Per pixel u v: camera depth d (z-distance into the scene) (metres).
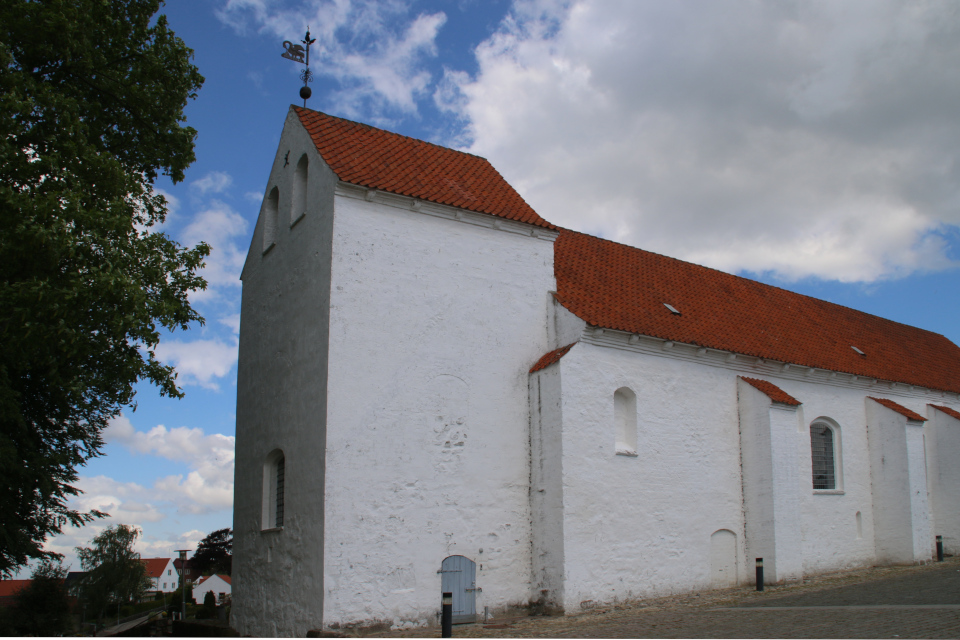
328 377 13.43
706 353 18.44
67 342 11.60
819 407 21.38
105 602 44.03
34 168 11.55
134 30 14.98
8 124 11.56
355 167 15.21
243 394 17.86
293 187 16.58
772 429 18.20
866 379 22.72
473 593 14.23
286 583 13.95
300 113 16.73
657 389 17.28
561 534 14.71
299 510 13.81
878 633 10.02
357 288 14.14
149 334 12.21
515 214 16.78
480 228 16.19
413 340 14.62
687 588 16.61
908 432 21.92
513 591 14.82
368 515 13.28
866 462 22.42
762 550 17.91
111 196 12.89
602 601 14.97
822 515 20.44
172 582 90.00
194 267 13.80
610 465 15.82
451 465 14.54
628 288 19.89
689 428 17.72
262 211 18.36
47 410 15.13
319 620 12.53
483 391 15.38
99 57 13.90
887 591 15.45
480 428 15.16
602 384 16.12
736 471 18.50
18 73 11.98
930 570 19.89
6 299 10.63
